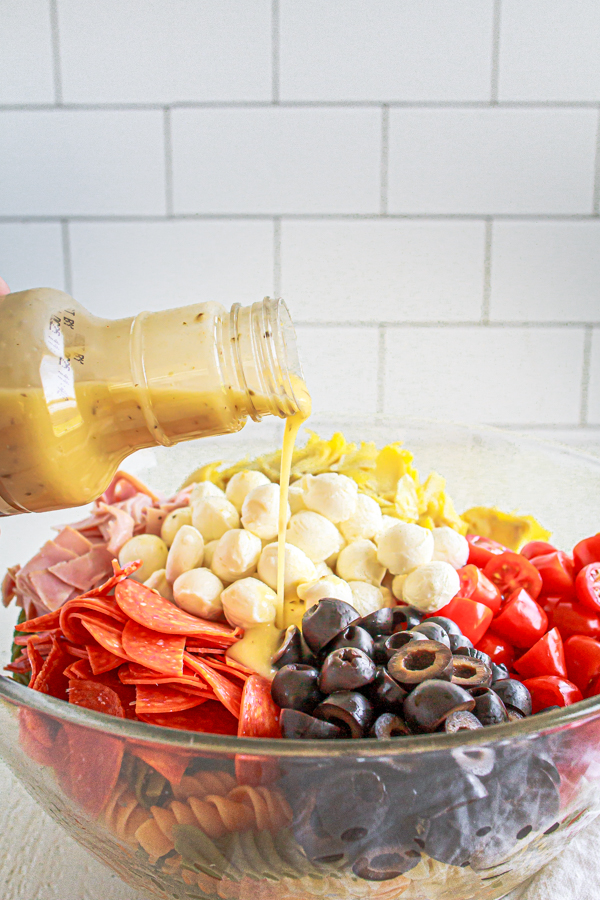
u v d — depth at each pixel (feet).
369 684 1.76
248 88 4.65
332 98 4.66
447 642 1.99
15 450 1.71
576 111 4.67
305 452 3.05
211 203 4.84
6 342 1.70
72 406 1.73
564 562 2.60
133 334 1.81
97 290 5.00
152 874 1.69
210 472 3.07
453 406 5.19
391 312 5.02
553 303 5.00
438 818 1.42
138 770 1.42
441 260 4.93
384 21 4.54
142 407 1.81
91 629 1.95
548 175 4.78
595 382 5.15
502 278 4.96
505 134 4.72
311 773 1.30
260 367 1.88
